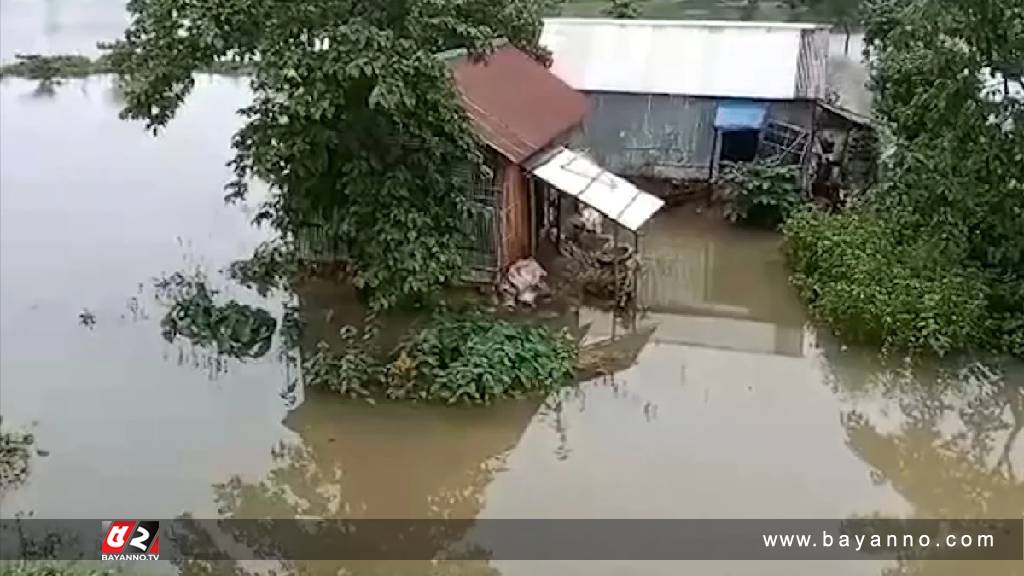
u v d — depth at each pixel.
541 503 11.08
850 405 13.13
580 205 18.23
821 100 19.03
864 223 16.52
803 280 16.19
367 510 11.16
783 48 20.14
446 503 11.23
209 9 12.94
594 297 16.05
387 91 12.33
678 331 15.29
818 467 11.70
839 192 18.64
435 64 12.98
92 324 15.40
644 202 15.99
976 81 13.15
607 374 14.01
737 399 13.31
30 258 17.88
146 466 11.84
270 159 13.42
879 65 17.97
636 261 16.94
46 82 31.45
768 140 19.36
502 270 15.66
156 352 14.61
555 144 17.25
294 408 13.10
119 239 18.73
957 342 13.69
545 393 13.25
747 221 18.91
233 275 17.05
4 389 13.51
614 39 20.94
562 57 20.56
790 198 18.53
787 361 14.33
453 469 11.84
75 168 22.95
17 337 14.98
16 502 11.09
